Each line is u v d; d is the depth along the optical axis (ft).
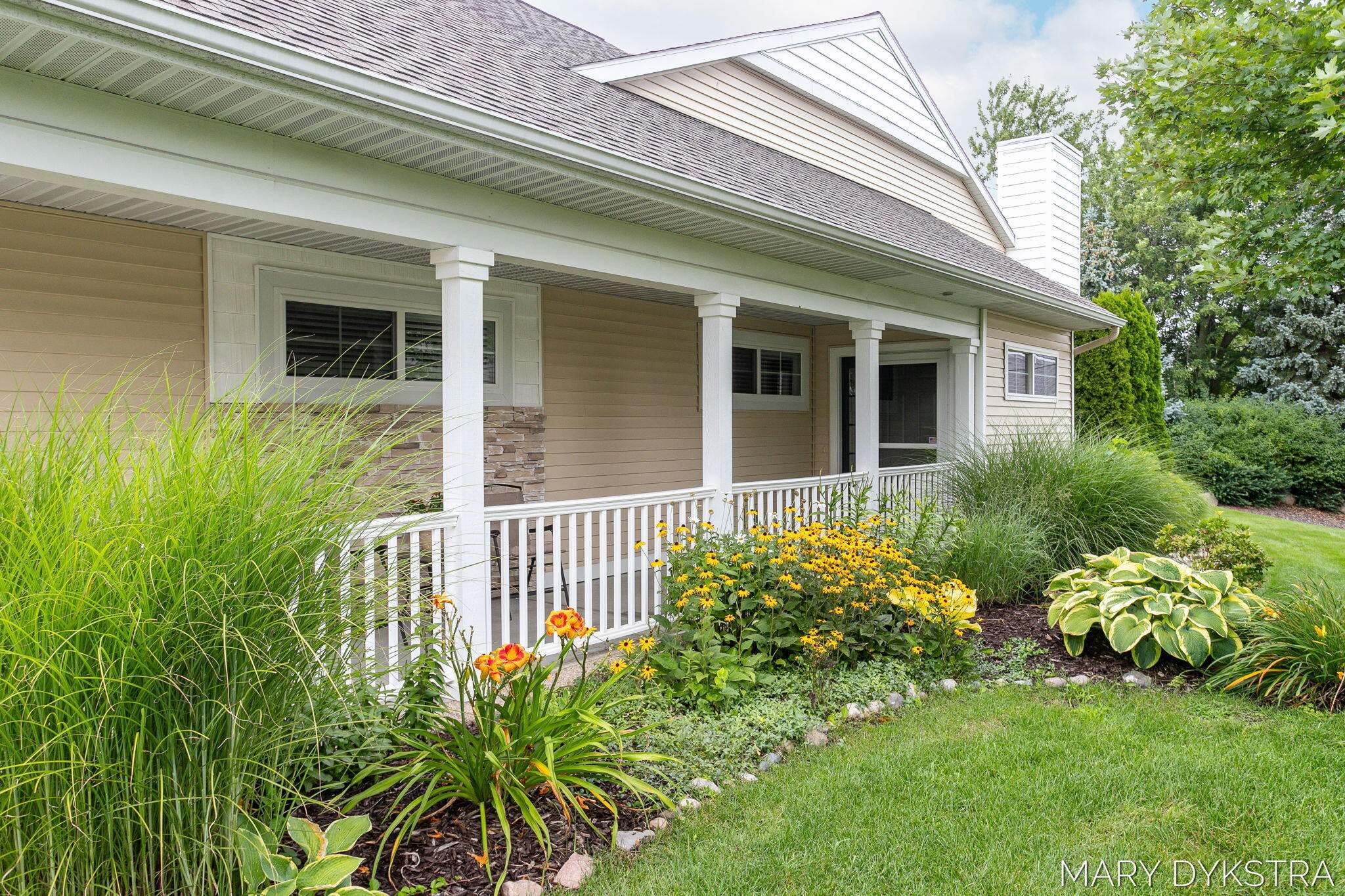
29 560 6.10
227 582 6.27
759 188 18.39
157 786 6.41
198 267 16.39
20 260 14.19
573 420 24.22
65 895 6.11
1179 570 16.37
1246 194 18.02
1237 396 77.30
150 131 10.57
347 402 9.45
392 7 16.75
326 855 7.18
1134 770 11.09
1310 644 13.99
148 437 7.36
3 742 5.92
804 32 28.48
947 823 9.67
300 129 11.51
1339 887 8.45
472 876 7.97
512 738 9.25
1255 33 15.53
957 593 15.83
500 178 13.83
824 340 33.91
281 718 7.09
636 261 17.17
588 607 16.30
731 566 15.25
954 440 30.17
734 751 11.34
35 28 8.56
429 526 13.56
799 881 8.41
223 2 10.56
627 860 8.64
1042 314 32.78
